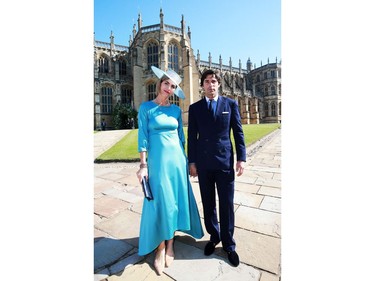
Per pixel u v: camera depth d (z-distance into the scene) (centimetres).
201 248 276
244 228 321
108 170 768
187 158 290
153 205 253
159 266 237
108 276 228
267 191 485
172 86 257
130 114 3055
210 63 4672
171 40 3155
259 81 5516
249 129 2098
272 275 226
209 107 253
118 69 3475
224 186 249
